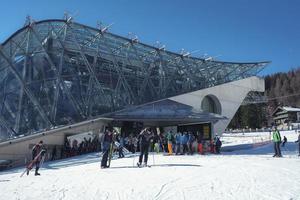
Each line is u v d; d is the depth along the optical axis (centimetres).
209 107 5244
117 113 3803
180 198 960
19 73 3519
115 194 1045
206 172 1472
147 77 4466
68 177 1495
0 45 3700
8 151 3036
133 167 1756
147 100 4372
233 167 1652
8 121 3384
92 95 3800
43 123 3362
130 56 4384
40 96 3453
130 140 3014
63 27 3825
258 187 1098
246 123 10319
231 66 5472
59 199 1000
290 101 14388
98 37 4066
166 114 3809
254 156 2534
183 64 4934
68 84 3666
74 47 3862
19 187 1273
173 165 1778
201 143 2950
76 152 3200
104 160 1803
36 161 1792
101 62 4069
